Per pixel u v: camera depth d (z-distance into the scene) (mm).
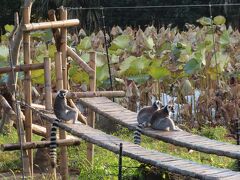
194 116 18031
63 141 12383
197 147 10602
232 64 20141
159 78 17953
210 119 17875
